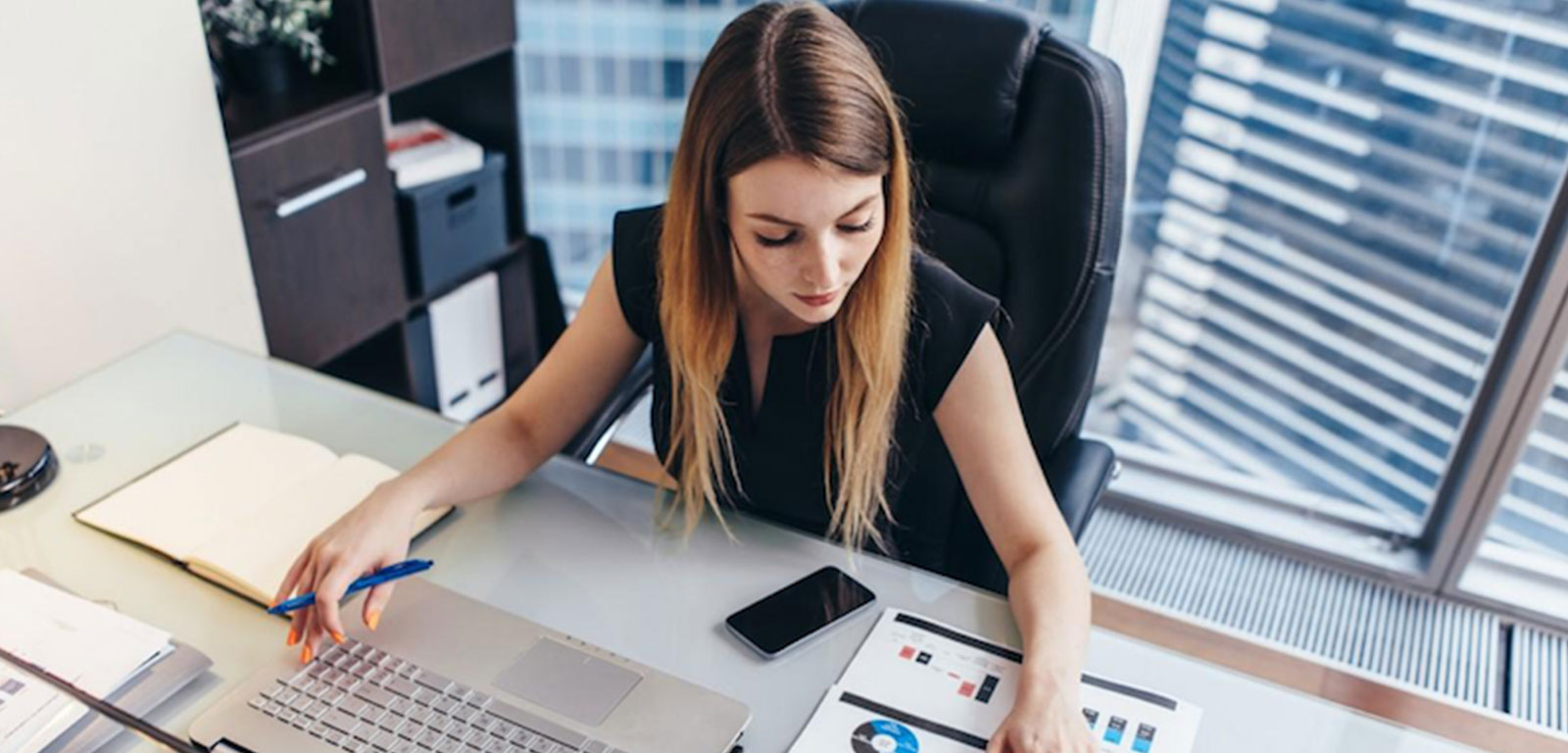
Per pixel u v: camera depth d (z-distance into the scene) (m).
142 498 1.09
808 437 1.15
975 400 1.09
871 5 1.28
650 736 0.85
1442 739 0.88
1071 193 1.23
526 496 1.12
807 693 0.90
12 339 1.48
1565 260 1.71
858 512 1.12
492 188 2.16
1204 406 2.28
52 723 0.85
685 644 0.95
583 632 0.95
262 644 0.94
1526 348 1.79
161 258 1.62
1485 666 1.92
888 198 0.97
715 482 1.22
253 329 1.79
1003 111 1.24
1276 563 2.13
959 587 1.01
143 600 0.98
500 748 0.83
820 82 0.88
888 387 1.07
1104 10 1.90
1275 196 2.04
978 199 1.29
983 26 1.24
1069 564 1.00
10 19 1.36
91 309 1.56
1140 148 2.08
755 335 1.12
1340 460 2.16
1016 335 1.29
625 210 1.18
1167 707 0.89
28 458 1.12
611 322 1.19
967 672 0.92
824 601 0.99
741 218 0.92
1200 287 2.19
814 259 0.91
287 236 1.79
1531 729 1.79
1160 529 2.21
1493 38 1.74
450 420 1.24
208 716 0.86
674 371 1.12
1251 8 1.91
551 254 2.40
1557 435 1.93
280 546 1.02
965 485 1.09
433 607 0.97
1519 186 1.81
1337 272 2.04
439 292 2.18
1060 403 1.30
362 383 2.19
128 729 0.86
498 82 2.14
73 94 1.44
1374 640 1.97
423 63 1.92
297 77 1.88
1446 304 1.95
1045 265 1.26
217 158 1.64
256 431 1.19
